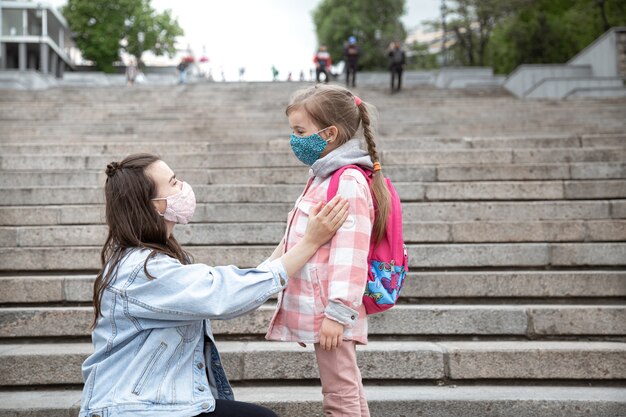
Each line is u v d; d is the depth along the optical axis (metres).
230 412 2.03
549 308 3.99
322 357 2.34
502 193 5.79
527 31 26.88
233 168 6.72
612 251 4.71
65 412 3.22
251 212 5.44
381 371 3.60
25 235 5.11
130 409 1.88
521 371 3.60
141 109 14.16
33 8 36.94
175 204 2.13
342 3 39.44
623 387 3.56
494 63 32.06
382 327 4.00
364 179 2.34
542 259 4.72
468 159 6.62
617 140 7.28
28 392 3.56
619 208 5.39
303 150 2.38
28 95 16.94
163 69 44.44
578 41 26.69
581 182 5.79
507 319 3.98
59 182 6.29
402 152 6.61
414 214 5.45
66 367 3.61
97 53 41.69
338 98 2.36
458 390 3.48
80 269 4.77
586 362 3.60
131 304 1.97
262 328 3.97
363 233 2.23
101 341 2.02
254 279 2.07
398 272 2.39
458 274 4.35
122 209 2.08
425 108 13.02
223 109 13.77
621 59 18.11
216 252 4.76
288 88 17.89
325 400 2.35
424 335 4.00
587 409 3.27
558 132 10.63
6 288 4.32
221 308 1.98
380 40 38.22
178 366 1.99
